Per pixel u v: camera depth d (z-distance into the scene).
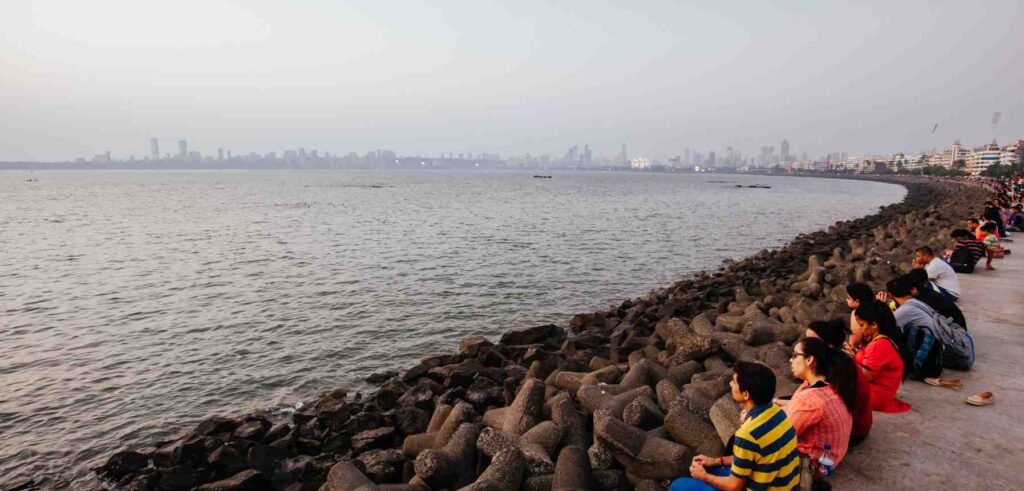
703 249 32.62
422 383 11.36
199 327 16.61
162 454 9.15
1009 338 10.22
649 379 9.21
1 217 50.56
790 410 5.63
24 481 8.88
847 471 5.89
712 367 9.88
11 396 11.89
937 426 6.84
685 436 6.62
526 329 14.64
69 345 15.10
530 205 67.69
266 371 13.23
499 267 25.83
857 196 99.00
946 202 53.91
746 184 162.38
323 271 24.78
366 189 117.12
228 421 10.02
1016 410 7.25
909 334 8.20
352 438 9.27
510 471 6.21
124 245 32.97
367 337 15.70
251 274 24.19
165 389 12.26
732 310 15.09
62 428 10.58
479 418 8.80
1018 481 5.69
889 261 18.97
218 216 52.06
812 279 17.28
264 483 8.30
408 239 35.25
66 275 24.22
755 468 4.38
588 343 13.52
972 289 14.03
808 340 5.73
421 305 19.06
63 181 168.88
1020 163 134.75
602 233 38.94
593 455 6.61
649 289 22.05
